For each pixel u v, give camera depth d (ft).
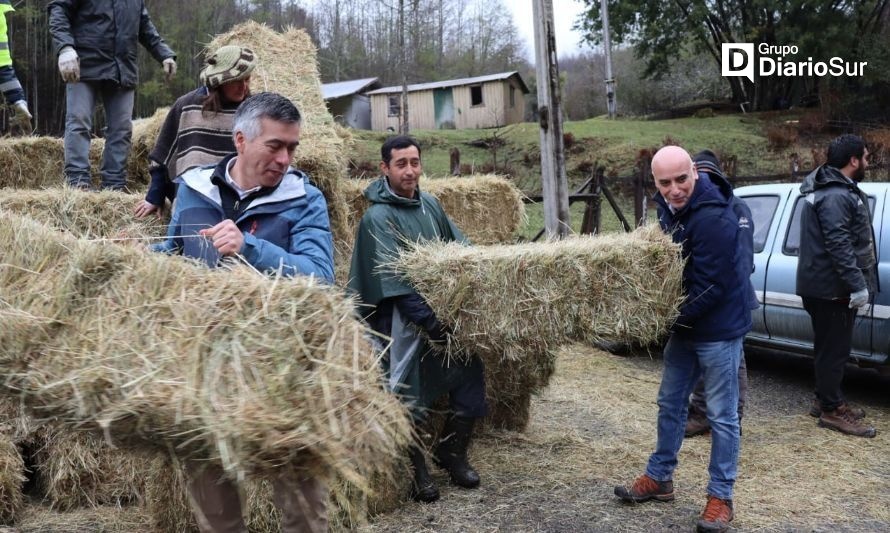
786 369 22.21
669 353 11.85
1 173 15.48
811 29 88.63
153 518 10.16
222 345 5.12
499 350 11.22
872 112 84.43
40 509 11.05
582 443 14.97
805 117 81.97
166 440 4.91
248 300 5.42
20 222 6.25
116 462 11.35
